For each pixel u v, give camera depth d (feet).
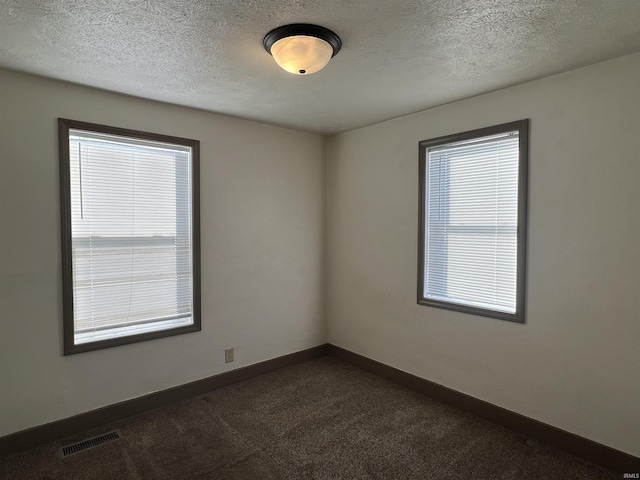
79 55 6.61
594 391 7.21
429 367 10.02
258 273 11.26
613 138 6.88
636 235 6.69
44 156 7.70
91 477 6.73
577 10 5.24
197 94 8.64
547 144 7.70
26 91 7.48
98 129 8.32
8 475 6.77
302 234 12.33
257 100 9.11
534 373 8.01
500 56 6.73
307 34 5.67
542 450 7.57
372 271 11.50
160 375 9.42
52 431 7.87
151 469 6.95
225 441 7.88
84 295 8.38
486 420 8.75
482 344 8.89
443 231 9.77
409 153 10.36
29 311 7.61
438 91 8.52
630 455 6.79
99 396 8.52
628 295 6.80
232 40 6.09
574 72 7.31
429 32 5.87
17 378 7.52
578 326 7.39
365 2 5.05
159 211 9.44
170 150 9.59
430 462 7.20
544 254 7.79
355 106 9.59
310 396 9.97
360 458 7.32
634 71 6.63
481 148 8.93
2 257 7.31
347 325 12.39
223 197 10.45
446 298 9.73
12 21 5.45
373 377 11.25
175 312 9.79
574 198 7.38
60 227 7.91
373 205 11.39
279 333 11.83
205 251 10.13
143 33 5.85
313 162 12.55
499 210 8.61
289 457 7.34
